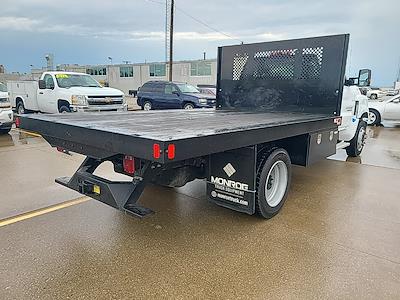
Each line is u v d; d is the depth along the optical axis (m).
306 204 4.05
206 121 3.55
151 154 2.15
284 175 3.77
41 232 3.20
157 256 2.78
